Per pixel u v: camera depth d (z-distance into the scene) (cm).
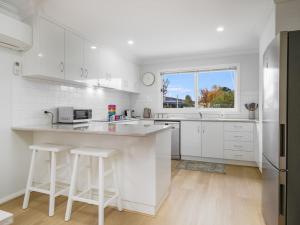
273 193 152
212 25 287
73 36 295
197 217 195
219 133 385
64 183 239
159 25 286
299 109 136
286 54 137
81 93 354
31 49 242
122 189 210
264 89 192
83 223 185
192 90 476
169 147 247
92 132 184
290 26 217
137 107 520
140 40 348
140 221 188
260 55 324
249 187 269
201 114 459
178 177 307
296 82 136
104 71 368
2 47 229
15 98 243
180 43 365
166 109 493
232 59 431
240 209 211
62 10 241
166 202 225
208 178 304
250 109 408
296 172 137
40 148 208
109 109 425
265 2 225
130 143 205
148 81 505
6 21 209
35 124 267
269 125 167
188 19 267
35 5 230
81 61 310
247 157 367
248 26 289
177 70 483
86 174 227
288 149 138
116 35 323
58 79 280
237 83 429
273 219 152
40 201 229
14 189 242
